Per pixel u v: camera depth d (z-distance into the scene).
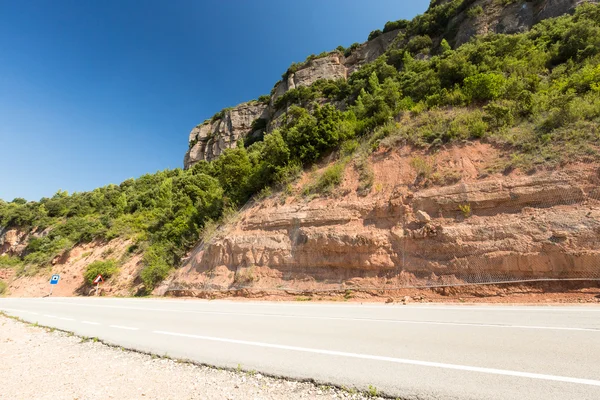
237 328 8.02
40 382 4.64
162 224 31.42
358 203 15.07
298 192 18.78
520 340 5.31
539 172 11.71
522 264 10.10
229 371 4.79
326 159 20.92
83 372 5.05
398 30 60.75
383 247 13.05
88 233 38.19
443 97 19.17
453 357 4.62
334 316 8.95
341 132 21.16
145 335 7.77
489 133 14.84
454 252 11.54
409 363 4.48
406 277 12.06
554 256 9.72
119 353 6.27
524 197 11.31
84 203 55.59
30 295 33.16
